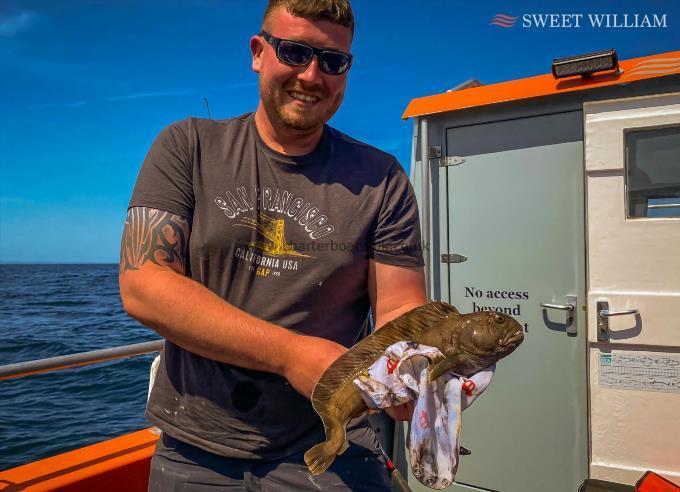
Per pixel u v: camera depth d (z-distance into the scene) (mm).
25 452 7281
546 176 3998
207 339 1495
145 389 10789
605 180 3578
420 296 1906
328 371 1457
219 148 1790
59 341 18984
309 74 1622
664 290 3402
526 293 4043
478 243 4227
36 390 10719
